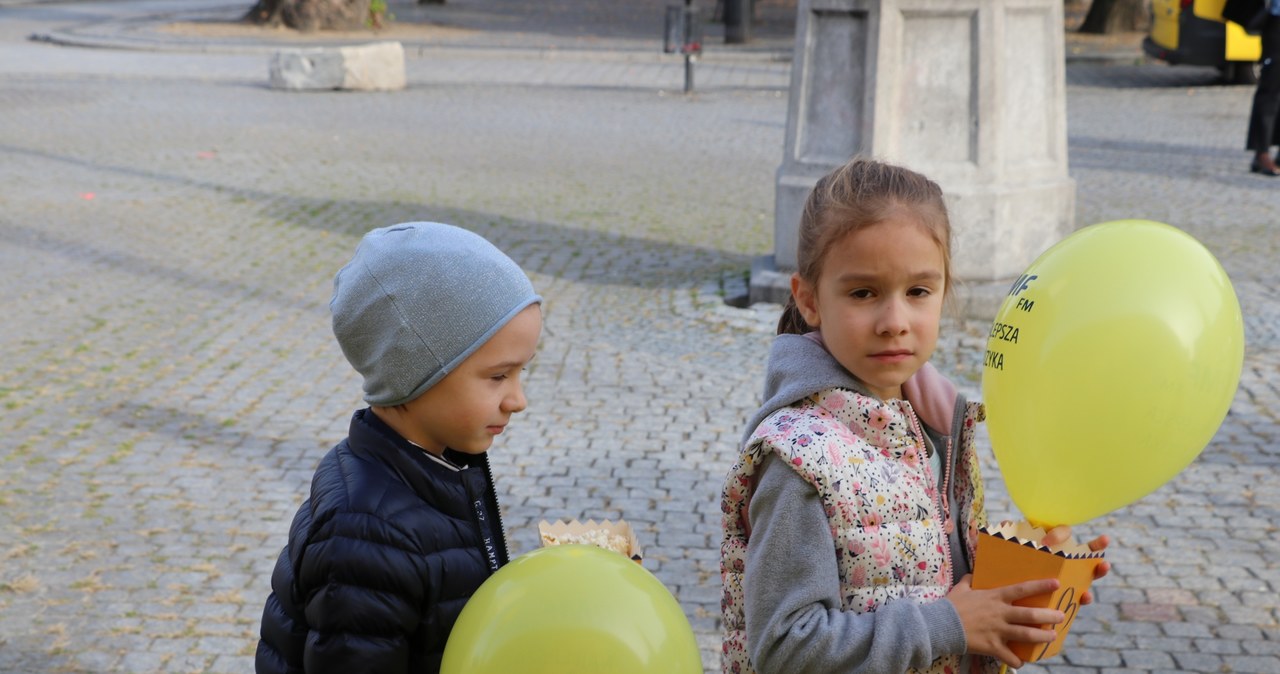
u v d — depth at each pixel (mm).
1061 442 1750
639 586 1487
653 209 9703
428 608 1655
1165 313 1681
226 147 12086
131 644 3469
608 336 6488
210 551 4062
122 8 27828
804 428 1688
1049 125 6879
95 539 4117
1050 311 1748
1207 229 8867
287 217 9242
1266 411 5383
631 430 5211
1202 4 15961
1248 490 4605
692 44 16172
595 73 18328
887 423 1720
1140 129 13461
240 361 6117
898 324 1674
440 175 10930
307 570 1638
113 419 5258
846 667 1582
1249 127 11008
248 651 3455
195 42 20500
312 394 5668
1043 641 1618
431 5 28203
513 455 4926
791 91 6879
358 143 12484
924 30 6480
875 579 1658
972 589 1673
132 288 7383
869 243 1663
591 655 1410
